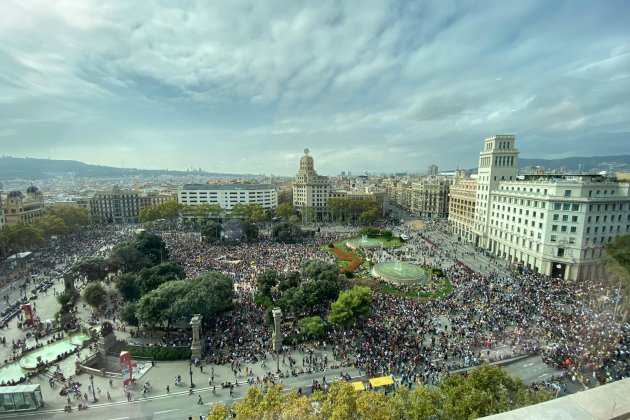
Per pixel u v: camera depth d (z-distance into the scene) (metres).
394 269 112.62
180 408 51.22
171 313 69.00
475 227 161.25
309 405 32.00
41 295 97.69
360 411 30.25
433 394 36.75
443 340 66.56
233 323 76.94
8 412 50.66
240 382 57.16
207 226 163.50
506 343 65.62
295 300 76.81
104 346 65.00
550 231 108.12
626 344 33.72
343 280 92.88
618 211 81.25
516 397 35.38
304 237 175.62
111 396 54.22
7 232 130.62
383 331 70.69
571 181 103.50
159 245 121.31
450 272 112.06
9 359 64.56
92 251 146.00
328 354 64.50
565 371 51.88
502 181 140.75
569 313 68.56
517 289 91.94
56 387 56.66
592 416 8.97
